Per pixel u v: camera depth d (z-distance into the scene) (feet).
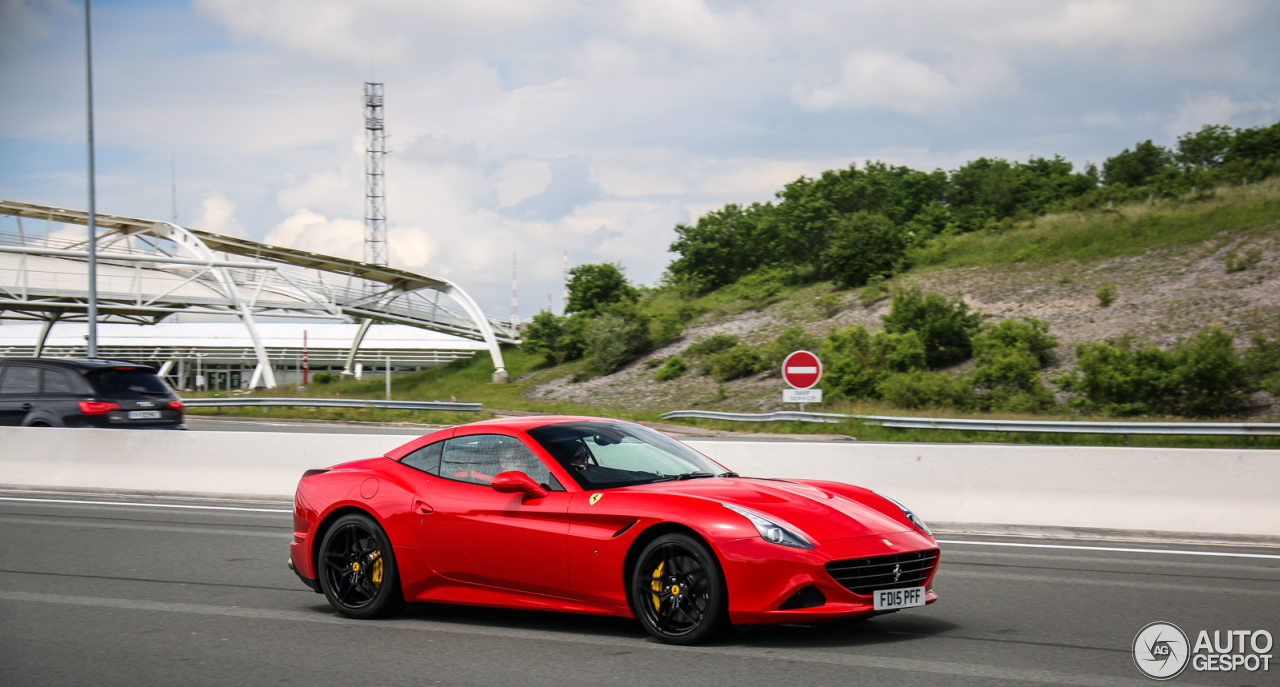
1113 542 31.17
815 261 197.06
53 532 33.58
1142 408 98.63
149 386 55.93
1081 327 126.21
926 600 17.69
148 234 192.24
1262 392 97.30
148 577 25.64
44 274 174.81
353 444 42.22
